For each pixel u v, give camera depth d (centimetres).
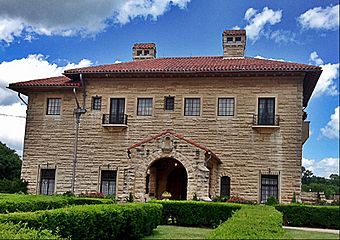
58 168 2900
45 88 2975
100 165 2845
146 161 2477
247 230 909
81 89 2950
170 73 2788
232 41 3183
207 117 2756
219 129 2731
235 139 2703
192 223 2012
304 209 2027
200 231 1783
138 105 2864
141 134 2820
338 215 1978
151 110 2838
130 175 2472
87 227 1164
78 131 2908
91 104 2919
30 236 820
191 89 2806
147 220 1589
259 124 2681
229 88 2759
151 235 1617
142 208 1551
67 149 2909
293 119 2652
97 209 1255
